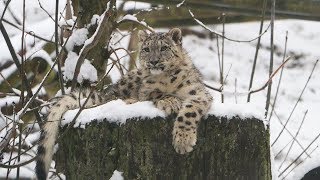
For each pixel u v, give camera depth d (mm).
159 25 16453
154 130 7516
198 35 23109
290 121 17953
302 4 15914
